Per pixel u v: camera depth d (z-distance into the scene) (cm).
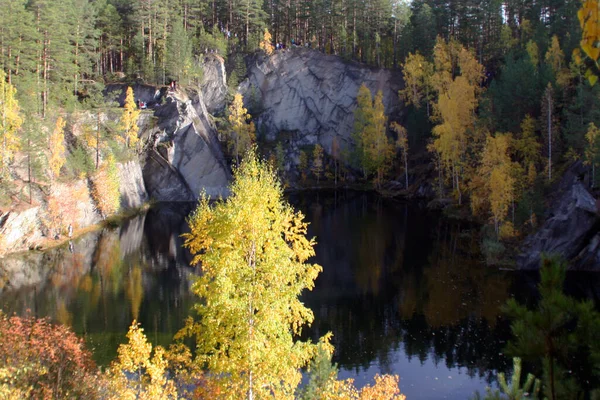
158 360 1512
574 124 4225
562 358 645
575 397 624
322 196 8075
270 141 9481
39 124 5072
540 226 3822
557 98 5031
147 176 7662
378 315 2878
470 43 7881
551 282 661
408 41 8675
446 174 6312
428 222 5559
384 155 8138
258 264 1452
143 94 8144
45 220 4666
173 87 8269
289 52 9962
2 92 4575
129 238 5059
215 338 1387
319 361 1430
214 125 8869
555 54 5541
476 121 5612
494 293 3152
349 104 9500
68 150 5800
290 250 1459
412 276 3612
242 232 1445
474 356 2336
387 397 1594
